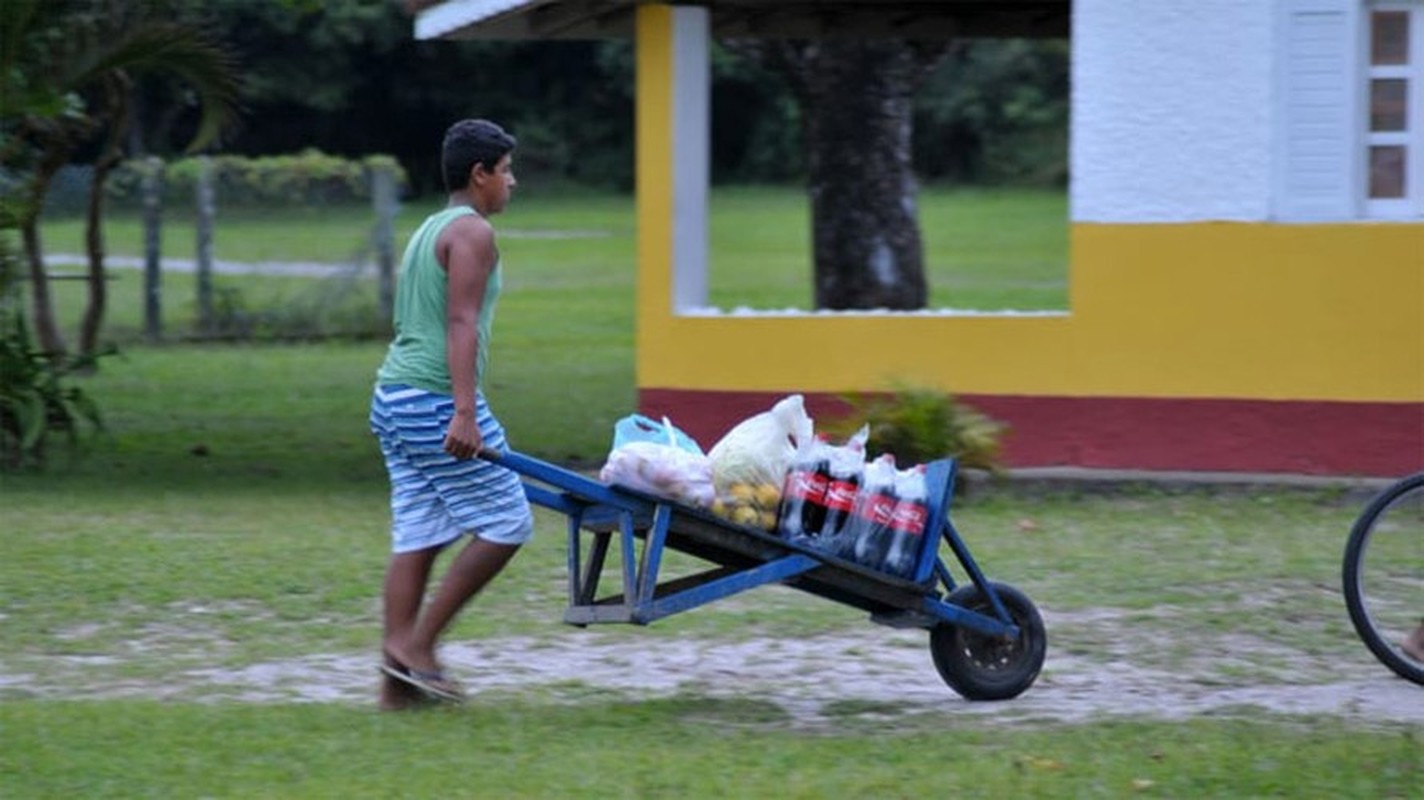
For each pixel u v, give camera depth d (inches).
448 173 445.1
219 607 586.2
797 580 455.2
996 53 3727.9
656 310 855.7
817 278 1179.3
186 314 1652.3
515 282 2128.4
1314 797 379.9
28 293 1542.8
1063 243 2645.2
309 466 912.9
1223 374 814.5
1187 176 813.2
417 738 426.6
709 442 853.2
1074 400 827.4
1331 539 690.8
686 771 396.8
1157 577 626.8
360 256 1626.5
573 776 393.1
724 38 997.2
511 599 597.3
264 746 418.3
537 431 1031.6
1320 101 803.4
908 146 1169.4
